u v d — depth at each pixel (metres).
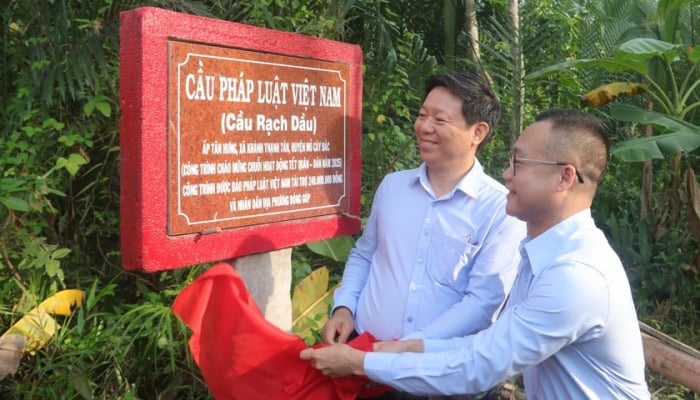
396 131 4.39
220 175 2.03
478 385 1.69
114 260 3.40
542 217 1.75
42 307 2.77
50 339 2.76
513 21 5.73
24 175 2.95
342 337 2.23
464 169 2.17
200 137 1.96
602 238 1.70
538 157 1.70
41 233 3.18
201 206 1.98
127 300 3.39
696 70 6.05
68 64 2.93
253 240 2.15
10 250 2.90
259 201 2.16
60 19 2.98
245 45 2.07
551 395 1.74
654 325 4.73
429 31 6.33
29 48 3.02
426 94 2.20
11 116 3.01
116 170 3.31
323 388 1.94
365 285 2.34
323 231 2.43
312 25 3.63
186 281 3.11
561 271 1.61
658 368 2.62
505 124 5.89
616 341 1.63
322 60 2.37
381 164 4.43
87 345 2.77
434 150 2.12
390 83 4.66
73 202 3.28
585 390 1.67
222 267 1.90
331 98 2.42
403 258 2.19
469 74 2.12
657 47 5.04
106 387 2.79
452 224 2.14
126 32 1.83
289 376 1.94
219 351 1.94
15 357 2.50
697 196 5.15
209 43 1.97
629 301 1.65
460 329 2.06
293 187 2.29
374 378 1.80
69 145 2.92
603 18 6.65
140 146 1.82
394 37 5.66
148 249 1.85
